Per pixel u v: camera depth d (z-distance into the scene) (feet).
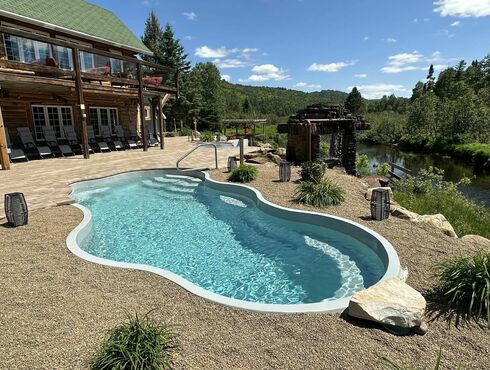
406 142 120.78
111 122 59.88
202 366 8.38
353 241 18.44
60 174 33.12
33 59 41.96
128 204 27.48
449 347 9.03
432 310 10.63
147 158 44.83
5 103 42.91
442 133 105.29
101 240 20.27
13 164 39.22
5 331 9.73
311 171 27.66
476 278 10.80
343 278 15.40
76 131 52.70
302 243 19.51
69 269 13.83
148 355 8.29
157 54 133.08
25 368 8.25
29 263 14.35
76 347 9.04
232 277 15.81
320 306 10.94
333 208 22.20
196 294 11.86
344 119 37.78
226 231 21.63
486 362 8.44
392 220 19.53
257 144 67.92
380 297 10.31
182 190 31.60
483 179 62.28
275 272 16.22
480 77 202.59
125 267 14.05
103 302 11.35
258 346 9.13
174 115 126.93
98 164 39.55
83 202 27.91
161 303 11.33
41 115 47.57
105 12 63.93
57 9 49.80
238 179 31.14
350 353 8.80
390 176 43.42
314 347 9.05
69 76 42.70
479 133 94.17
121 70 50.14
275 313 10.69
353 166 39.52
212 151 53.11
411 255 14.65
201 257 17.99
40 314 10.62
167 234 21.20
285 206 22.89
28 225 19.13
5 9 39.68
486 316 10.25
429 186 31.99
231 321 10.32
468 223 23.15
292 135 39.27
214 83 181.37
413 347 9.05
